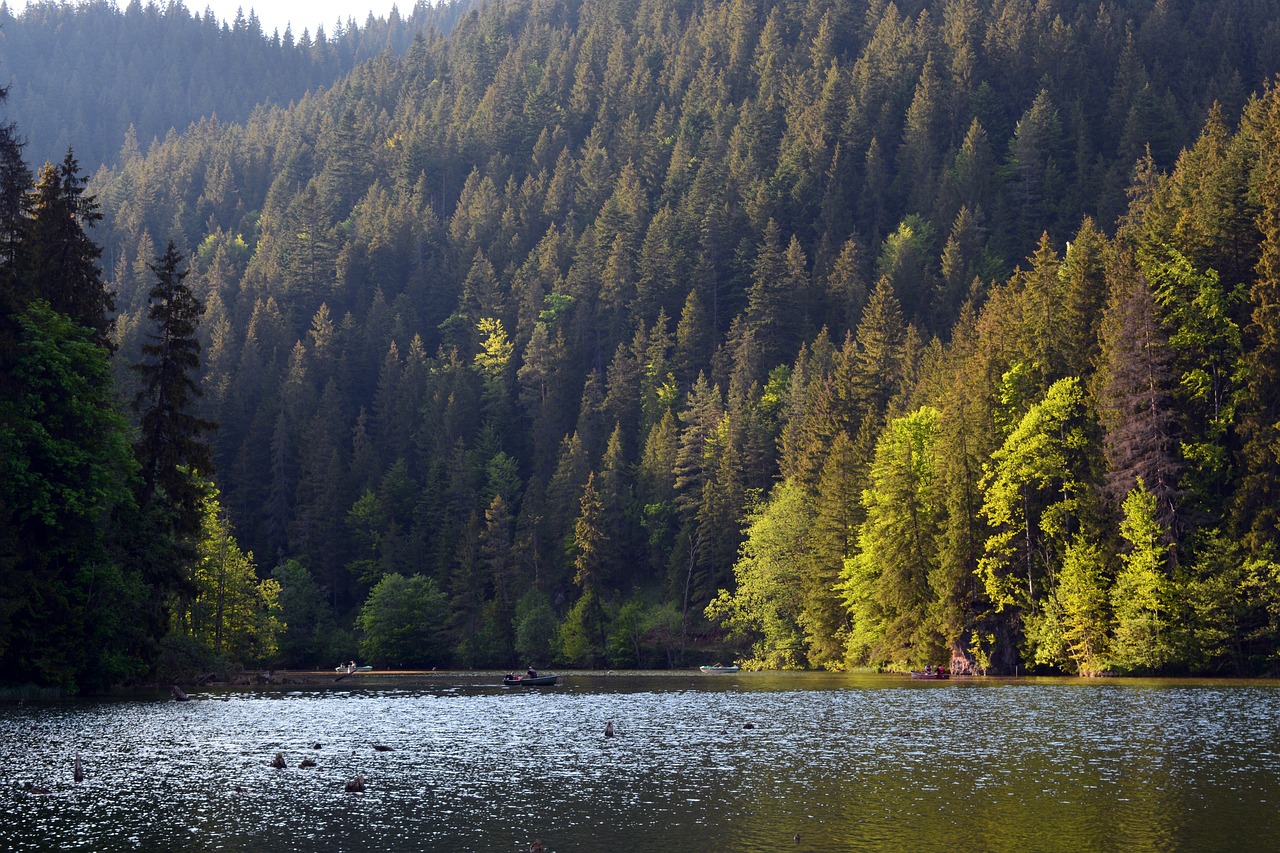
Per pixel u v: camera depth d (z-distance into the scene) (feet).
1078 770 116.88
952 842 86.94
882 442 334.65
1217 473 255.91
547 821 95.61
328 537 521.24
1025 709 177.37
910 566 300.20
